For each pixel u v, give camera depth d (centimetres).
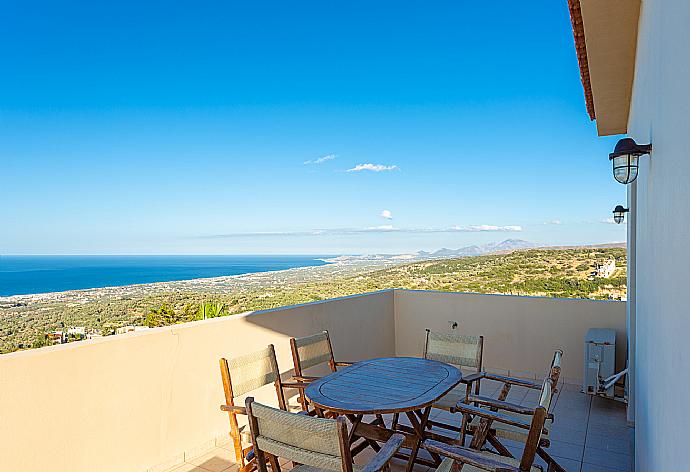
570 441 382
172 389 346
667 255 145
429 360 365
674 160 126
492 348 573
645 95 229
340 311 529
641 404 264
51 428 278
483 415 261
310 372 477
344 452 191
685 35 104
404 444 312
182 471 336
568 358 530
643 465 239
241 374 305
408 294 628
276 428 210
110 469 307
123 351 317
